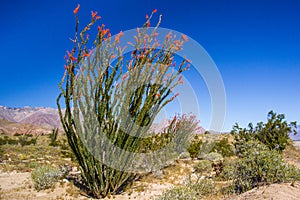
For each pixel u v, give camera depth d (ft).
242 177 18.19
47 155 46.75
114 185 19.98
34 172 22.77
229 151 38.55
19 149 54.49
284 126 30.78
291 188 15.94
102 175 19.30
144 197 19.06
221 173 24.34
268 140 30.89
